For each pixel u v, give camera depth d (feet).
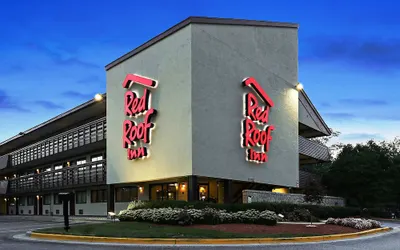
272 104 93.81
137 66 89.30
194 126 74.43
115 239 45.73
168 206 69.10
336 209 92.58
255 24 92.79
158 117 82.02
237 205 69.87
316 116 129.08
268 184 94.58
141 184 99.40
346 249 41.32
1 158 176.96
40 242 45.96
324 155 131.54
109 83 98.22
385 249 41.65
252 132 86.02
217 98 80.02
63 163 140.67
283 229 57.11
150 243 44.68
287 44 103.81
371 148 132.77
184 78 76.54
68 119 128.77
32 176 152.76
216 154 78.33
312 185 84.89
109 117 97.55
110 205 96.94
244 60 88.33
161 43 83.25
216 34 81.87
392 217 120.57
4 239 50.57
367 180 121.70
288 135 101.50
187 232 50.42
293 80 104.99
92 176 111.45
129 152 88.58
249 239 45.83
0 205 193.67
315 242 47.52
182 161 75.31
